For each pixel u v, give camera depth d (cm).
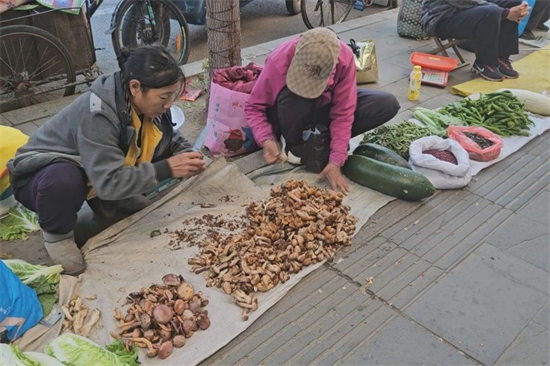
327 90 289
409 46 569
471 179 326
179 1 571
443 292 239
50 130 236
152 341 206
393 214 291
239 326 216
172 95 223
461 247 268
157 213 281
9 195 280
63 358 186
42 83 423
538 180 327
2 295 197
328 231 265
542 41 584
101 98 221
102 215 276
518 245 271
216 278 238
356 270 251
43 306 216
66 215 230
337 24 639
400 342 214
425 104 434
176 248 256
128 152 241
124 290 232
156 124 259
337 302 232
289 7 716
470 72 503
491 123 380
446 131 363
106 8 709
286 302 231
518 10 452
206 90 410
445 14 481
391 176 294
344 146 299
